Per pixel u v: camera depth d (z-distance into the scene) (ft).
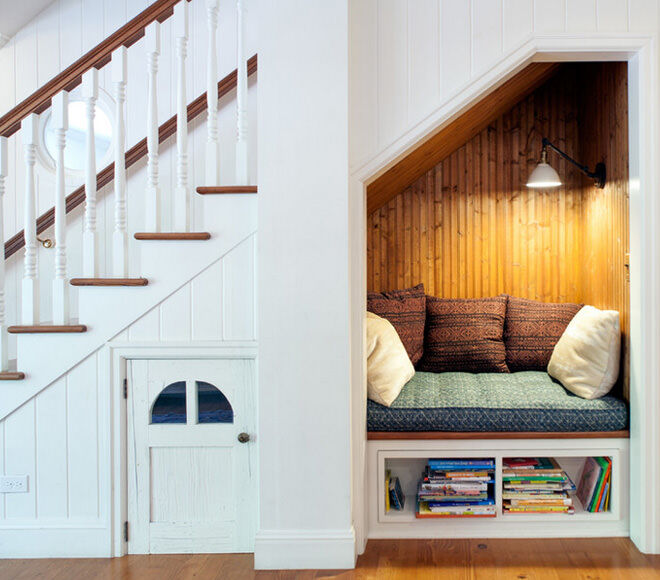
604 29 8.49
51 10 14.34
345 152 8.39
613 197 10.14
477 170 12.74
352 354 8.75
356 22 8.68
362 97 8.69
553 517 9.21
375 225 12.94
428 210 12.85
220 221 8.72
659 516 8.61
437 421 9.19
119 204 8.84
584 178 12.02
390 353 9.93
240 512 8.86
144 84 13.96
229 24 13.73
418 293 12.04
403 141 8.66
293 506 8.46
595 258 11.26
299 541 8.38
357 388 8.75
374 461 9.29
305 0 8.41
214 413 8.87
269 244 8.46
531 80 11.29
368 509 9.32
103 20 14.29
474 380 10.75
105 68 14.15
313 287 8.43
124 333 8.80
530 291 12.69
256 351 8.72
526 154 12.64
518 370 11.60
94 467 8.84
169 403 8.89
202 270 8.75
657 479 8.61
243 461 8.84
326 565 8.36
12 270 12.44
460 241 12.82
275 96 8.44
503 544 9.00
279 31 8.44
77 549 8.82
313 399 8.45
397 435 9.22
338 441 8.43
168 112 13.93
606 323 9.54
